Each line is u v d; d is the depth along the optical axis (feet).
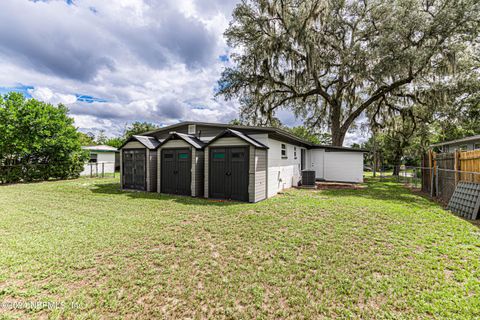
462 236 12.98
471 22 33.09
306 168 48.39
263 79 47.70
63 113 47.57
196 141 29.25
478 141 38.09
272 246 11.72
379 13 42.98
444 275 8.86
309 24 42.04
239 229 14.39
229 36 48.06
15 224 15.23
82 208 20.16
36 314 6.79
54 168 45.09
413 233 13.57
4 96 39.40
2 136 38.42
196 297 7.59
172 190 28.94
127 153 33.37
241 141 24.56
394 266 9.59
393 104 54.39
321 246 11.69
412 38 38.55
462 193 18.67
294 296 7.61
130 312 6.88
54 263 9.75
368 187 36.94
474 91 39.91
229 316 6.75
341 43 48.55
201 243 12.16
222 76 50.21
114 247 11.53
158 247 11.62
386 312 6.85
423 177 31.99
